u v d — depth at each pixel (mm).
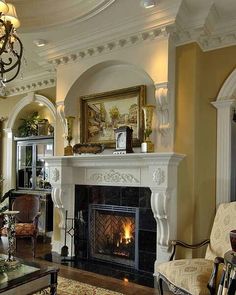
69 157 4102
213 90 3660
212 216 3570
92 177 4234
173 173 3459
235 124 3883
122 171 3932
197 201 3539
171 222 3463
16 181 6176
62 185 4246
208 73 3713
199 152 3635
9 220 2791
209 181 3617
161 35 3551
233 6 3244
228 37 3588
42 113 6270
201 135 3686
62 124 4508
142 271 3688
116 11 3420
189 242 3441
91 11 3410
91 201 4246
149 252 3668
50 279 2492
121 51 3887
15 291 2203
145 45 3693
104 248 4184
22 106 6027
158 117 3605
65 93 4402
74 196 4383
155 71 3586
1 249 4449
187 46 3611
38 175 5863
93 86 4363
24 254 4379
